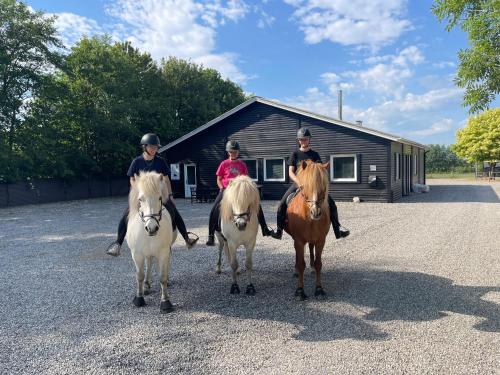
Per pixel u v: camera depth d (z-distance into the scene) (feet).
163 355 11.22
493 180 115.65
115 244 16.19
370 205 50.19
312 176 14.46
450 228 31.42
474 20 18.92
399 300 15.29
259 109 62.03
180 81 107.24
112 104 76.18
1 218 45.60
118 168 82.79
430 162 162.71
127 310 14.96
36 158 64.39
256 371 10.23
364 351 11.19
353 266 20.53
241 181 15.47
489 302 14.79
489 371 10.02
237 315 14.21
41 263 22.89
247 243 16.51
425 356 10.84
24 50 63.98
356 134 54.75
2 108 61.57
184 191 70.74
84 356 11.26
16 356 11.32
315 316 13.93
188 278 19.17
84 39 78.43
